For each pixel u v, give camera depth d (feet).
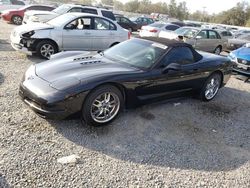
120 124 14.84
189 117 17.25
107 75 13.74
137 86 14.93
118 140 13.29
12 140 12.03
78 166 10.97
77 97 12.70
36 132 12.92
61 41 27.61
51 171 10.46
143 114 16.49
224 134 15.72
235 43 48.73
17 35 26.16
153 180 10.82
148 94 15.97
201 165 12.28
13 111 14.64
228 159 13.14
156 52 16.57
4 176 9.82
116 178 10.61
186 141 14.19
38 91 12.79
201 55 19.84
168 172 11.45
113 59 16.55
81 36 28.68
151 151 12.79
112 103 14.34
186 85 18.20
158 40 17.81
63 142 12.46
